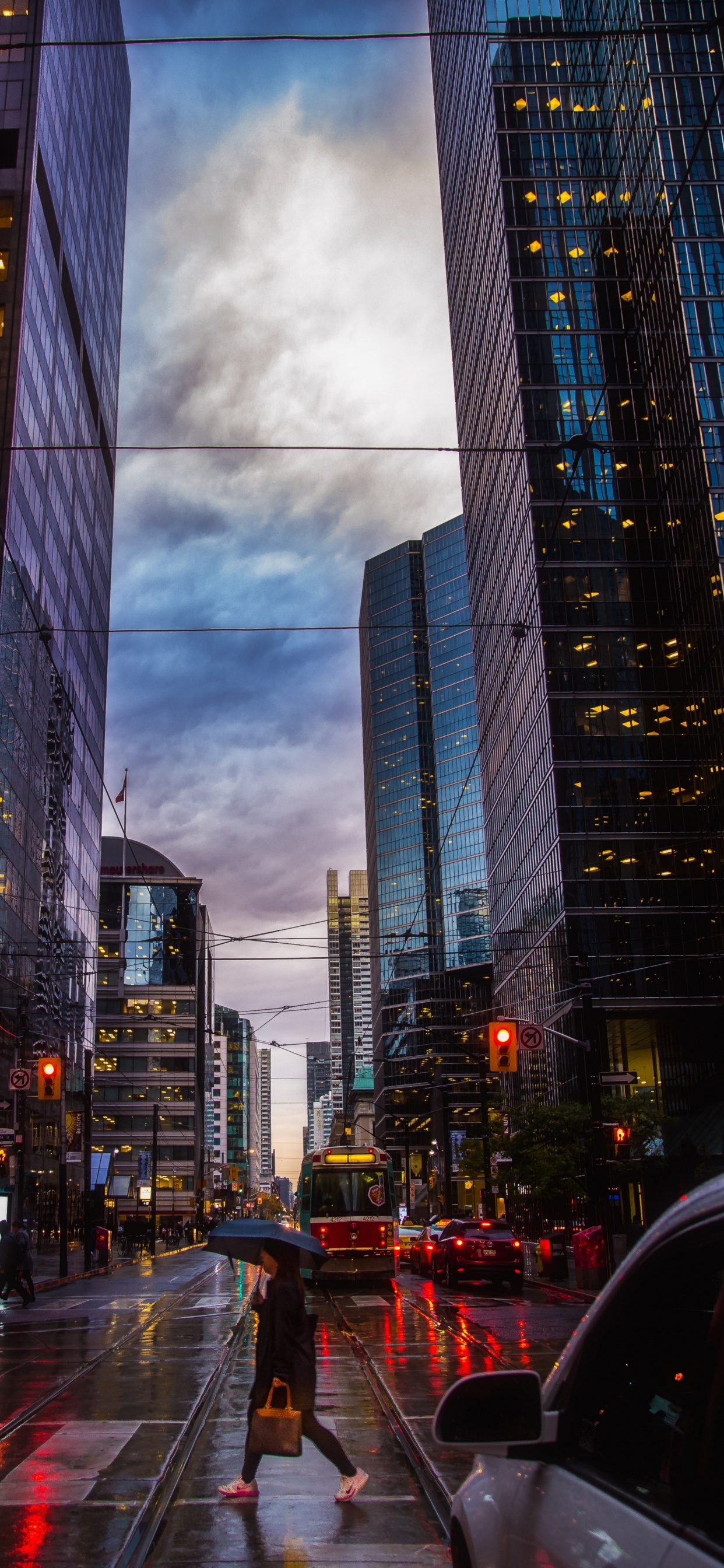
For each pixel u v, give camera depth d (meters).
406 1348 16.84
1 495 59.09
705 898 80.19
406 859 189.75
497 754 104.38
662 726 83.62
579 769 82.56
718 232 83.38
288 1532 7.34
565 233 92.75
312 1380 8.17
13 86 67.88
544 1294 29.03
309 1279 29.86
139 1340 18.52
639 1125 43.97
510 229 92.50
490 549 104.19
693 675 81.94
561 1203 55.44
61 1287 34.06
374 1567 6.59
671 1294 2.69
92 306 89.12
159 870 148.62
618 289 91.31
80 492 83.88
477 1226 31.17
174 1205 127.75
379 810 197.00
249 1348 17.20
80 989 81.50
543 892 85.75
